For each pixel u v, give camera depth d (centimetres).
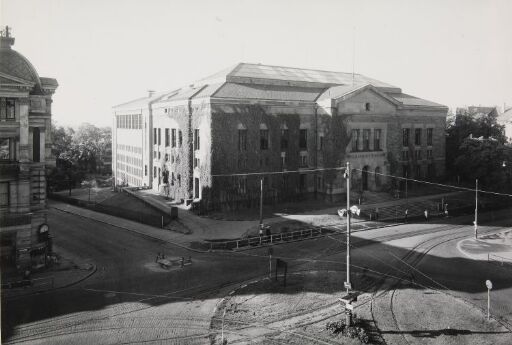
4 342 2323
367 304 2881
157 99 7244
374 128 6419
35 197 3731
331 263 3734
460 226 5162
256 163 5803
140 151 7644
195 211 5519
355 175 6225
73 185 8838
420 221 5397
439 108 7419
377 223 5181
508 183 6688
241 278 3350
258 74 6594
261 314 2717
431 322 2650
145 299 2938
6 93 3425
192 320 2628
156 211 5666
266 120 5856
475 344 2395
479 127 7888
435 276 3456
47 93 3859
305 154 6225
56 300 2914
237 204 5669
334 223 5075
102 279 3331
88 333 2450
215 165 5481
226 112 5534
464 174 7631
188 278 3353
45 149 3872
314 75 7388
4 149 3541
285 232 4606
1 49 3553
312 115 6222
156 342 2362
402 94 7788
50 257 3706
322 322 2617
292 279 3331
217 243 4222
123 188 7294
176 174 6219
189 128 5875
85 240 4528
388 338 2447
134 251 4097
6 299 2920
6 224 3528
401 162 6944
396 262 3781
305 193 6219
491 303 2948
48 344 2319
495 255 4009
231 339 2398
